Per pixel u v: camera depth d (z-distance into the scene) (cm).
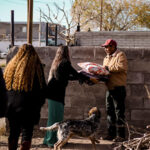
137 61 579
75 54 590
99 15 2969
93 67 503
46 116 600
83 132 464
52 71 485
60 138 454
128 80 584
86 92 595
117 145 511
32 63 395
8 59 582
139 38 1038
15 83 384
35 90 388
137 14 3266
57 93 481
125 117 591
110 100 552
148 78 580
